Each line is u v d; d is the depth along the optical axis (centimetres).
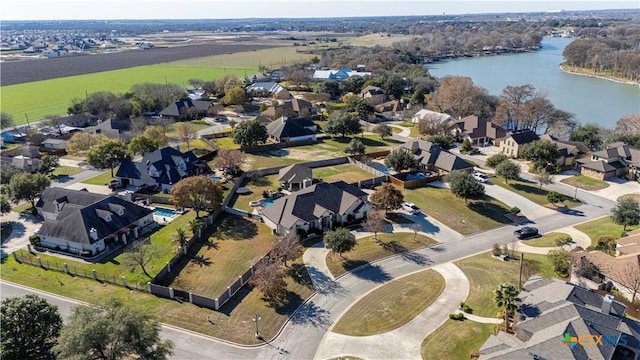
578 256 6456
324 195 8231
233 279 6400
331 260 6925
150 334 4350
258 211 8662
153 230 7912
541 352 4453
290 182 9738
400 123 16688
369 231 7875
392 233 7844
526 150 11444
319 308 5772
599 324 4753
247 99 19788
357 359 4841
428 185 10175
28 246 7125
